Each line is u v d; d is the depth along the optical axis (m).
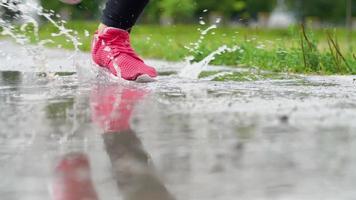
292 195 1.28
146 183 1.39
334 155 1.68
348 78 4.33
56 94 3.20
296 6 53.59
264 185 1.36
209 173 1.48
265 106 2.69
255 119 2.32
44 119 2.36
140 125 2.21
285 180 1.41
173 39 11.35
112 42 4.08
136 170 1.52
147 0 4.12
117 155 1.72
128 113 2.50
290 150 1.76
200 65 4.40
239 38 7.16
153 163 1.60
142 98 3.02
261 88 3.51
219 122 2.25
